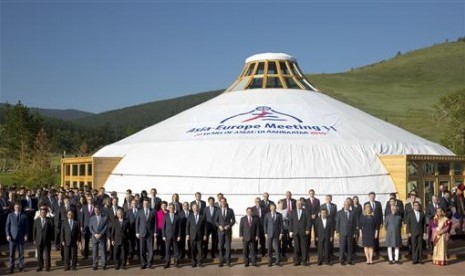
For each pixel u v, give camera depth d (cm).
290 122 3030
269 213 2055
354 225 2077
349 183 2738
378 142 2953
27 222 2005
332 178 2727
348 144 2867
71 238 1992
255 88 3538
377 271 1923
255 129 2942
